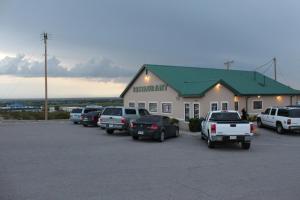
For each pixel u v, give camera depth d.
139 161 13.02
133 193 8.36
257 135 23.97
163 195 8.19
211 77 36.81
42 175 10.36
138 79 37.34
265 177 10.27
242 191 8.60
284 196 8.16
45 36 45.31
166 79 32.56
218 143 18.39
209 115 19.31
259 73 42.69
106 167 11.73
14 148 16.47
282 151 16.28
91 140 20.28
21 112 57.12
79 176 10.24
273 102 36.16
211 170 11.33
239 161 13.21
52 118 47.06
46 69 45.41
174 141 20.42
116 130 25.88
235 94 31.92
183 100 30.55
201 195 8.21
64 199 7.81
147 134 19.88
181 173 10.80
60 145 17.78
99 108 34.91
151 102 34.94
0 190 8.59
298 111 24.27
